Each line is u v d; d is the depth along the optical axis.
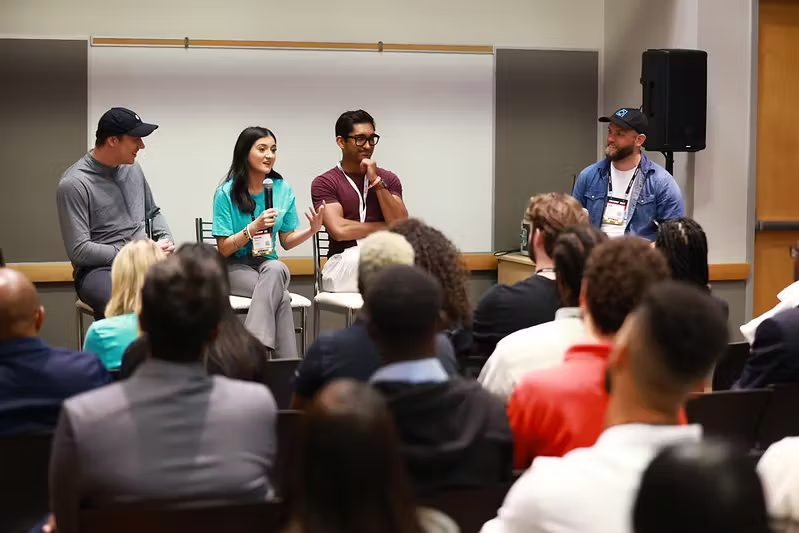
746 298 5.94
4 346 2.16
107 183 4.74
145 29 5.93
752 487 0.83
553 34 6.55
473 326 2.97
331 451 1.03
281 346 4.62
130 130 4.64
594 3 6.61
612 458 1.31
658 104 5.58
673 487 0.83
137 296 2.86
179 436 1.73
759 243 5.98
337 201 5.00
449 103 6.40
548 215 2.87
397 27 6.30
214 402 1.76
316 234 5.08
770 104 5.92
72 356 2.23
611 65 6.55
